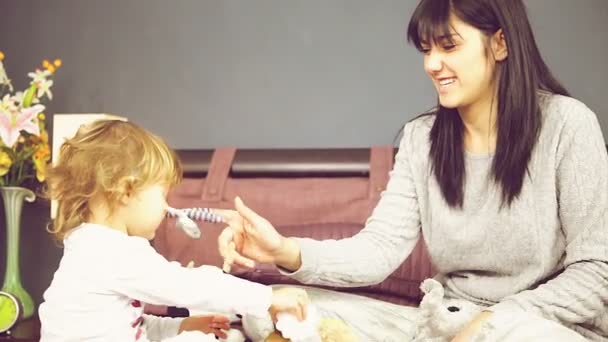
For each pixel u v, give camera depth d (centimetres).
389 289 200
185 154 247
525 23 142
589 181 138
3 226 281
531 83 141
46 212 274
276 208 232
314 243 153
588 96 241
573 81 242
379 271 157
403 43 253
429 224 157
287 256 148
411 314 151
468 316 134
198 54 266
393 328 149
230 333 152
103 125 150
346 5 257
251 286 138
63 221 145
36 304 274
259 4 262
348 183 234
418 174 159
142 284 133
